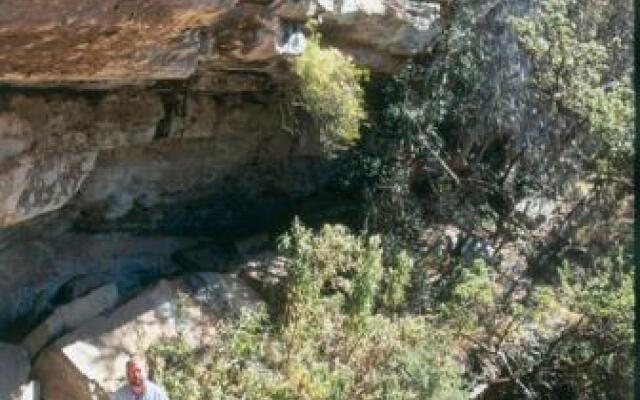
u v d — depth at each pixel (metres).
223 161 10.21
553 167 11.75
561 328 10.10
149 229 10.06
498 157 12.09
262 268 9.85
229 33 7.57
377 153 10.97
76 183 8.40
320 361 8.91
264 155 10.59
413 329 9.30
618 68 11.48
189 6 5.75
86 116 8.23
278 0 7.40
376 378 8.76
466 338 9.88
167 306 8.91
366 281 9.23
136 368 6.59
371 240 9.43
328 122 8.94
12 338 8.71
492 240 11.52
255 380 8.38
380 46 9.36
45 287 9.08
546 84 10.77
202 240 10.42
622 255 10.12
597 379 9.67
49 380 8.27
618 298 9.20
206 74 8.78
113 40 5.95
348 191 11.51
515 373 9.74
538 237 11.46
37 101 7.73
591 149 11.36
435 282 10.65
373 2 8.63
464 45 10.80
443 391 8.65
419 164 11.48
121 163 9.26
